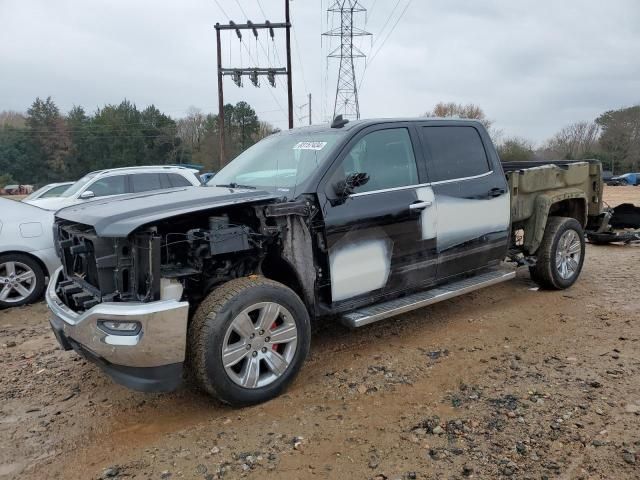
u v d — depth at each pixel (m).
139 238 3.27
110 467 2.96
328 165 4.02
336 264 3.98
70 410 3.70
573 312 5.29
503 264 6.03
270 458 2.95
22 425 3.51
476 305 5.64
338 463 2.88
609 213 7.36
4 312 6.36
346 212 4.02
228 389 3.39
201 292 3.67
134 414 3.59
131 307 3.13
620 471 2.71
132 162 67.12
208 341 3.29
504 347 4.43
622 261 7.68
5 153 70.38
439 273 4.75
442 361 4.18
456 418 3.28
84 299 3.53
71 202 9.18
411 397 3.59
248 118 71.94
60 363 4.59
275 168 4.41
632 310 5.27
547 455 2.87
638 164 73.25
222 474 2.83
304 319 3.73
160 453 3.07
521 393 3.57
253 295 3.46
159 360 3.20
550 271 5.88
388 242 4.29
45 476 2.93
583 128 80.56
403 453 2.94
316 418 3.36
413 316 5.34
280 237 3.75
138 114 70.88
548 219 6.12
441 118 4.98
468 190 4.90
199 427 3.33
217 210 3.55
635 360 4.05
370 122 4.39
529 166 7.18
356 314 4.13
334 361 4.27
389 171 4.40
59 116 73.94
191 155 72.69
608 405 3.36
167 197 3.82
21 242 6.51
